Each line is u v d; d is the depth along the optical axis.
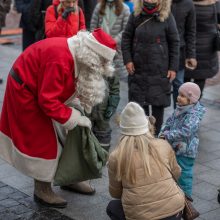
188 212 4.61
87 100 5.34
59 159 5.57
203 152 7.27
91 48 5.15
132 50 7.30
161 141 4.55
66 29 7.04
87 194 6.03
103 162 5.64
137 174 4.37
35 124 5.42
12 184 6.25
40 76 5.24
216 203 5.93
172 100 8.94
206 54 8.20
